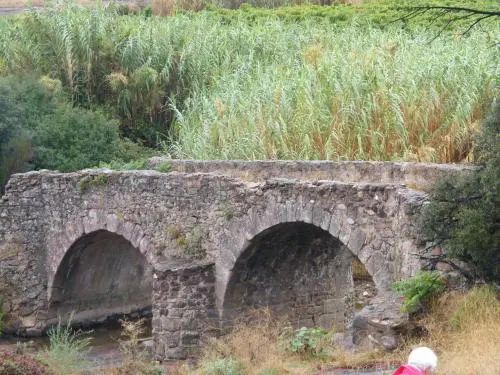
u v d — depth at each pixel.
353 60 23.59
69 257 24.73
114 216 23.06
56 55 32.28
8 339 24.92
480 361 12.37
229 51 31.89
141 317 26.66
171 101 31.02
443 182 14.41
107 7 35.09
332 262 22.22
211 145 24.94
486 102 19.88
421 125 20.38
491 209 13.81
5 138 27.84
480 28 24.28
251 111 24.09
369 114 21.12
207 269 20.81
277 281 21.33
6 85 28.42
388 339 14.41
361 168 18.27
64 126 28.67
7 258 25.30
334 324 22.45
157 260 21.80
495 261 14.02
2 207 25.41
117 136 29.59
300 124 22.36
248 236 19.91
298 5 38.66
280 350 16.08
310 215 18.25
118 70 32.53
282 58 29.48
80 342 20.64
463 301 14.07
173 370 17.38
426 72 21.12
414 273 15.34
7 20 35.66
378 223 16.84
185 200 21.39
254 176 20.89
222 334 20.64
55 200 24.73
